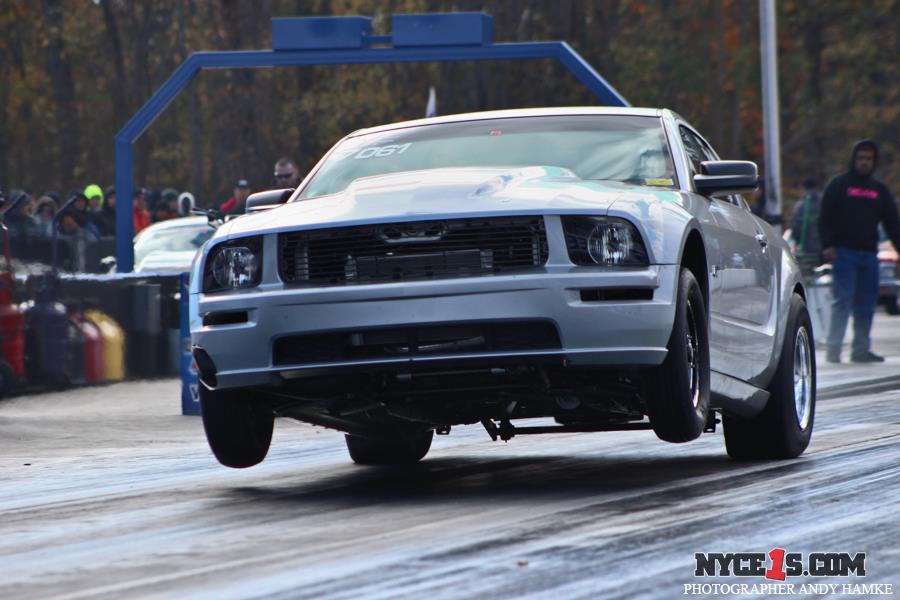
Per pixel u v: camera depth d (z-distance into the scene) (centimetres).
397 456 2538
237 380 1970
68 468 2648
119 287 4653
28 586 1395
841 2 16862
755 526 1631
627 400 2053
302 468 2508
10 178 15662
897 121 16550
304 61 5528
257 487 2194
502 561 1438
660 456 2500
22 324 4228
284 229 1947
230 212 6775
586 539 1555
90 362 4497
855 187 5384
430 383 1966
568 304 1878
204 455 2819
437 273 1906
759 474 2148
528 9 12294
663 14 15175
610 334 1886
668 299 1916
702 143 2573
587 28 13688
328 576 1386
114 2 15250
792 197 16162
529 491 2005
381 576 1378
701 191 2262
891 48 16912
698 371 2033
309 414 2169
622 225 1916
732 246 2277
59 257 5212
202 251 2034
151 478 2414
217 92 12069
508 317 1872
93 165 15625
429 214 1903
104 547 1622
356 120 14038
